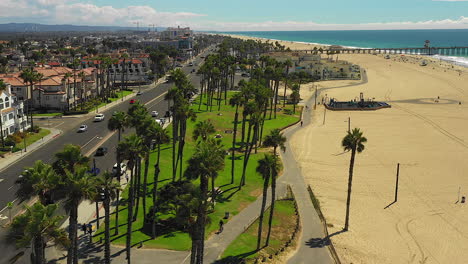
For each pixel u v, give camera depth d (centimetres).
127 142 4991
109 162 8606
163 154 9294
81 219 5978
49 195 4272
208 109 15012
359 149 6244
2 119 9800
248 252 5409
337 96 19900
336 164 9781
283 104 16862
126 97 16875
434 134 12769
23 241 3206
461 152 10844
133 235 5597
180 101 8000
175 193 6438
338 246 5831
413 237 6278
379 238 6206
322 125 13975
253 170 8894
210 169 4359
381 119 15000
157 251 5216
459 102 18175
